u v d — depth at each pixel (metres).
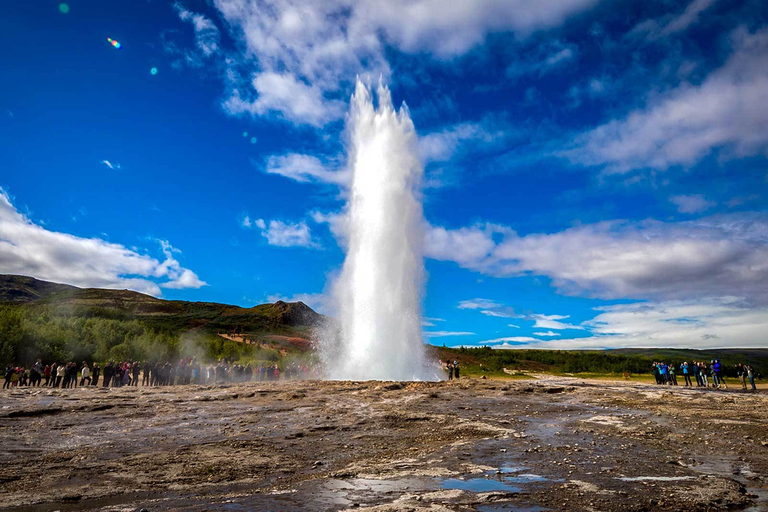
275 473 8.33
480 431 12.50
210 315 133.25
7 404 16.38
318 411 15.93
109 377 27.17
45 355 42.50
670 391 22.73
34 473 8.26
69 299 155.62
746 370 24.62
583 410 16.59
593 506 5.89
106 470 8.49
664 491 6.61
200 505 6.21
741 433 11.69
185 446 10.71
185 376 32.00
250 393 19.45
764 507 5.89
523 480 7.38
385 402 18.12
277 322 129.12
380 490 6.88
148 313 136.88
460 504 6.03
